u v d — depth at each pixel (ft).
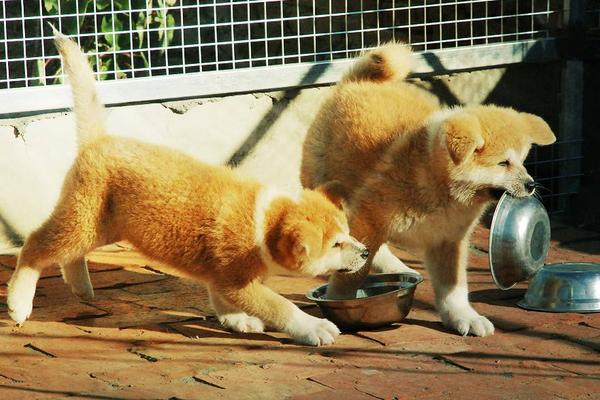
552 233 33.35
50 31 35.99
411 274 25.81
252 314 23.24
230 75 33.24
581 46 36.99
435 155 23.63
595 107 37.55
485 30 38.47
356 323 23.63
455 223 24.39
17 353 22.36
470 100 36.86
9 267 29.19
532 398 19.76
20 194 31.01
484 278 28.60
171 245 23.27
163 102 32.73
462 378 20.84
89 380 20.74
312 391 20.10
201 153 33.42
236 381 20.65
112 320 24.79
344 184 26.55
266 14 38.32
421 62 35.58
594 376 20.97
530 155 36.81
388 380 20.70
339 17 40.91
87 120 24.67
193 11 39.24
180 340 23.34
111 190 23.58
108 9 35.35
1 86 36.83
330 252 22.85
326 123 28.25
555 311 25.21
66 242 23.79
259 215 22.77
